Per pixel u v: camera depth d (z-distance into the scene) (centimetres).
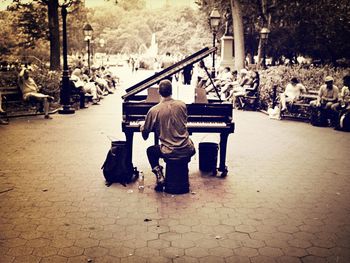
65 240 464
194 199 609
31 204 578
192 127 684
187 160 630
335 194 644
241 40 2572
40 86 1537
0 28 3997
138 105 691
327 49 2650
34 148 929
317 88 1576
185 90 837
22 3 3297
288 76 1620
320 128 1259
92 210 558
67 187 657
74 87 1622
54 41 2648
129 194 627
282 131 1194
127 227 503
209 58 4656
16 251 436
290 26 2725
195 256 431
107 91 2275
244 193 641
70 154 877
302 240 475
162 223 517
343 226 518
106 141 1016
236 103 1695
